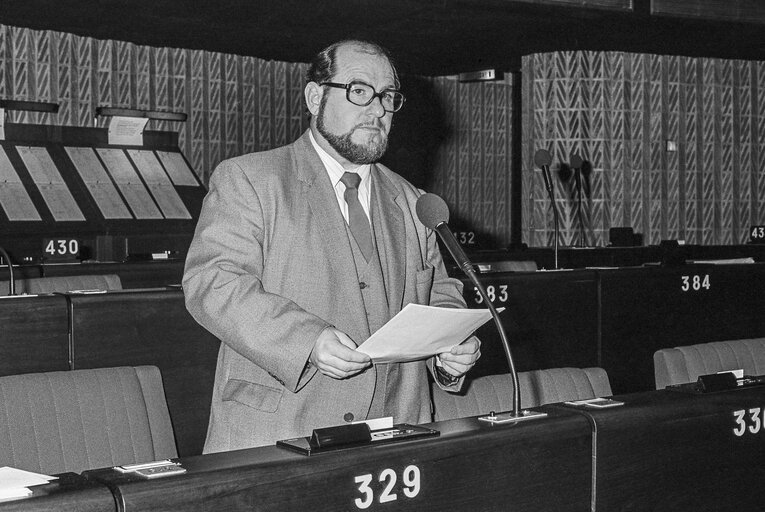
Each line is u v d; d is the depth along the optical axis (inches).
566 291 186.2
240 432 88.1
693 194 423.8
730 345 140.3
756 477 92.4
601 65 401.7
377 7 319.9
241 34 373.7
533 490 77.2
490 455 74.7
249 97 426.6
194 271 88.7
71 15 340.2
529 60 411.5
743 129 431.8
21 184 275.4
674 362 132.6
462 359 88.0
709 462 88.8
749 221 435.2
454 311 78.7
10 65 367.9
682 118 419.2
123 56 393.7
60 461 103.9
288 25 354.9
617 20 336.2
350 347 82.2
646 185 412.5
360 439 70.5
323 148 95.0
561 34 366.9
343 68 91.4
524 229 413.1
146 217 288.4
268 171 91.8
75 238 271.9
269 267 90.0
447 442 72.2
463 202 502.0
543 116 407.5
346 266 90.4
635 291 194.1
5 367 131.1
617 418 82.0
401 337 79.3
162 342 142.7
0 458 100.0
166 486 59.9
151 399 115.9
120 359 139.6
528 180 411.5
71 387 107.3
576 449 79.7
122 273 219.5
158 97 404.2
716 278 204.7
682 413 86.5
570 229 402.9
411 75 486.0
